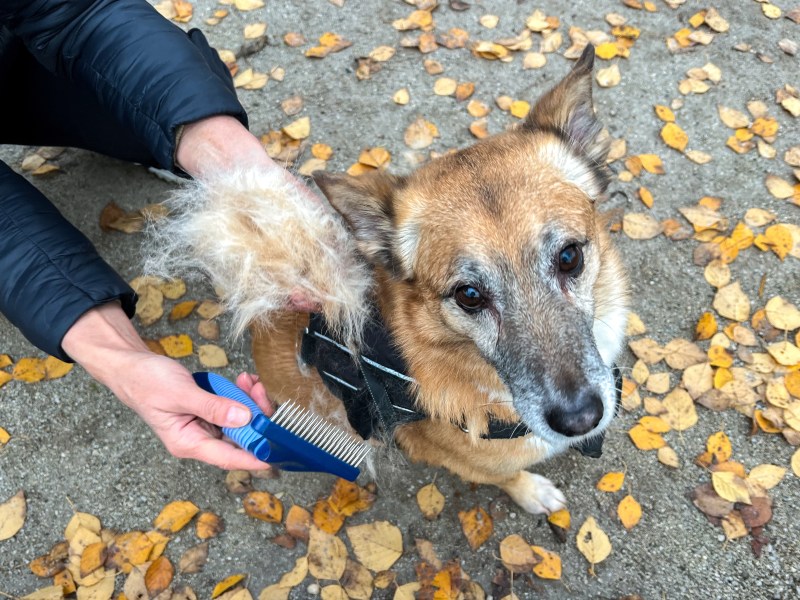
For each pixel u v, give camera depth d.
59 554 0.57
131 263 0.71
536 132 0.45
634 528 0.55
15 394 0.65
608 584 0.53
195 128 0.49
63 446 0.62
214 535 0.58
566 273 0.41
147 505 0.60
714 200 0.70
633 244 0.68
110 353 0.42
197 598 0.55
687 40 0.82
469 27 0.87
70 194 0.75
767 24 0.83
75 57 0.51
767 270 0.66
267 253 0.40
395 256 0.45
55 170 0.77
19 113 0.64
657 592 0.52
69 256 0.45
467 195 0.41
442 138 0.78
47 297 0.43
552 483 0.57
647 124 0.77
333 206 0.42
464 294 0.42
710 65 0.80
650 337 0.63
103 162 0.77
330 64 0.85
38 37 0.50
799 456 0.56
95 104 0.61
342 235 0.44
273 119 0.81
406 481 0.59
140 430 0.63
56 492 0.60
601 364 0.41
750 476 0.55
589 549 0.54
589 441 0.47
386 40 0.86
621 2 0.87
